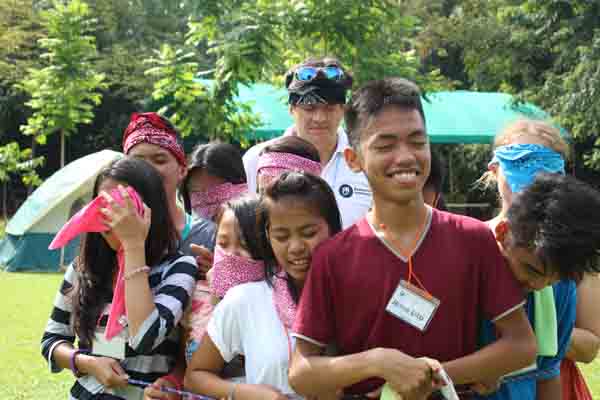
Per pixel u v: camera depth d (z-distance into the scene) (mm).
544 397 2535
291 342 2500
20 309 8945
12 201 27359
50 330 2975
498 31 18969
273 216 2510
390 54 11211
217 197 3434
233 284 2729
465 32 20328
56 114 15680
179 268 2822
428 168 2193
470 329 2164
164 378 2732
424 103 17922
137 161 2865
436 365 1952
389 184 2137
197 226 3316
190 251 3205
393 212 2170
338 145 3885
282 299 2578
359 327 2152
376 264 2158
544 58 18672
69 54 15672
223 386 2498
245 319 2568
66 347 2861
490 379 2092
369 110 2180
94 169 13211
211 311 2828
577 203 2020
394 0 10898
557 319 2508
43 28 25375
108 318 2748
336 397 2143
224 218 2795
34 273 12680
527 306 2434
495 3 20109
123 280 2648
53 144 27938
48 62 24750
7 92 25359
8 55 25484
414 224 2188
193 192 3518
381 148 2145
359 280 2154
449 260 2145
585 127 15922
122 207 2613
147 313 2588
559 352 2520
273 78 12047
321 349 2186
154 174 2859
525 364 2111
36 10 26516
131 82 24797
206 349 2609
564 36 16562
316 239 2498
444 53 23406
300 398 2463
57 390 5688
